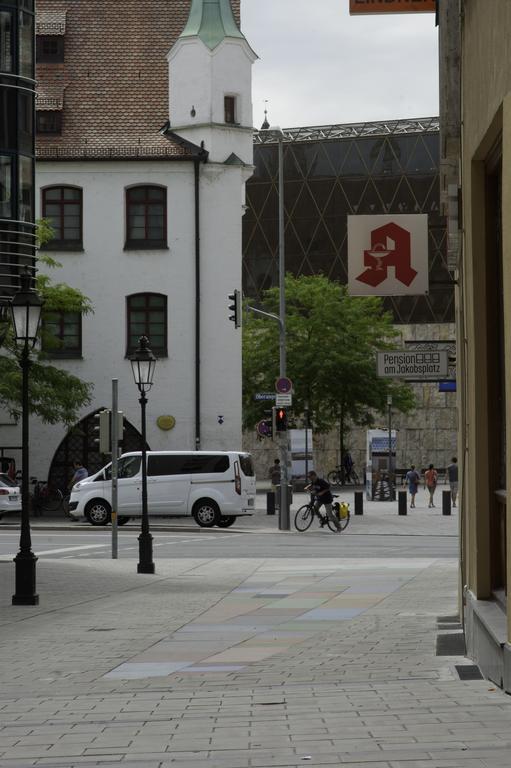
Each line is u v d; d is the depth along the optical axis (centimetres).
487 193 1304
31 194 3697
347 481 8712
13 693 1241
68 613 2028
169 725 968
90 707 1105
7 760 835
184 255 5797
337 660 1431
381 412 8344
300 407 8181
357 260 1708
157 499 4644
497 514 1305
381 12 1566
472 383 1323
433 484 5872
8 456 5778
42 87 6056
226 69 5859
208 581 2575
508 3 1024
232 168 5819
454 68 1453
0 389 5019
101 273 5794
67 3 6400
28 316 2325
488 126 1148
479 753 768
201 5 5938
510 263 979
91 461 5809
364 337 8244
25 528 2205
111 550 3562
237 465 4619
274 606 2078
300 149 11694
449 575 2591
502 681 1062
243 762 786
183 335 5784
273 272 11675
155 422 5775
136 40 6303
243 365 8219
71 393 5306
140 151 5797
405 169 11481
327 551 3506
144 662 1466
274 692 1157
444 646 1520
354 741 844
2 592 2405
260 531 4422
